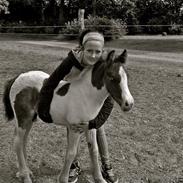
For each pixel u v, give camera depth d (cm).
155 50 1736
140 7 3078
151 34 2762
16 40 2344
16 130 441
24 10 3459
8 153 526
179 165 509
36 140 577
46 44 2012
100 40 365
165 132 632
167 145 576
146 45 1900
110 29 2114
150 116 713
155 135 617
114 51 351
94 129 413
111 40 2125
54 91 393
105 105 399
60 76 383
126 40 2108
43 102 398
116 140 588
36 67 1134
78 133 390
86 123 381
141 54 1566
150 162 515
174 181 463
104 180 438
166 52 1653
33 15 3503
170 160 524
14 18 3481
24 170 442
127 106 340
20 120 427
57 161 507
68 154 399
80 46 385
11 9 3391
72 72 380
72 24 2405
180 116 717
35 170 479
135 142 584
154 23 2858
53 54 1445
